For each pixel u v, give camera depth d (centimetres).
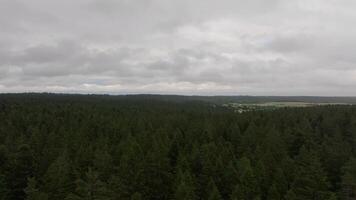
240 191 4103
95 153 5631
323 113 10744
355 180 4400
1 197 4472
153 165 4900
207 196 4381
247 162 4869
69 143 6500
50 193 4112
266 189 4578
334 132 8069
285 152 6112
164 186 4847
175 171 5284
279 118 9894
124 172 4788
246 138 6856
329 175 5484
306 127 8081
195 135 7562
